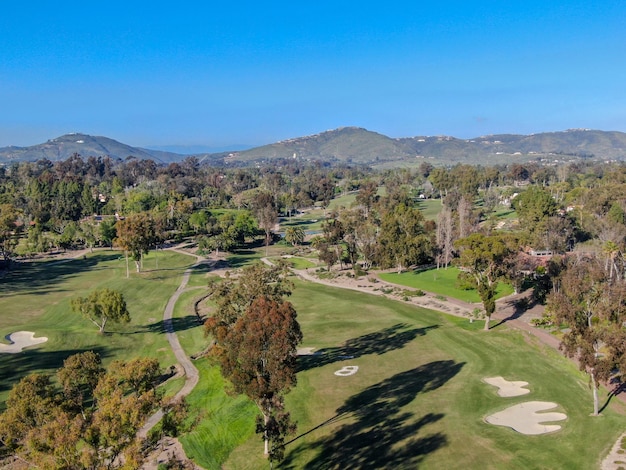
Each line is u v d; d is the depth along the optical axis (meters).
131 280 114.62
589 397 50.41
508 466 38.41
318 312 91.88
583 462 38.41
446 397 51.88
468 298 98.62
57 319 85.94
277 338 37.78
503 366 60.75
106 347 70.69
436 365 62.12
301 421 47.97
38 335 73.50
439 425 45.44
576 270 76.62
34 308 93.31
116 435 28.66
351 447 42.44
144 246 121.44
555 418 46.62
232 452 43.22
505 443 41.72
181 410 32.94
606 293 63.72
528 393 52.41
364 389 55.09
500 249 75.56
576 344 47.59
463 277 86.44
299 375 60.16
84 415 34.09
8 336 73.50
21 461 36.12
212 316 55.75
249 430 46.50
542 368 59.47
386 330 78.88
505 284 105.50
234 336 39.25
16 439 33.72
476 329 77.50
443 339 72.81
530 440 42.19
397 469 38.69
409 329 78.94
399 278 120.81
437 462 39.34
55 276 122.62
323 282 120.12
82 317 85.19
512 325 77.94
